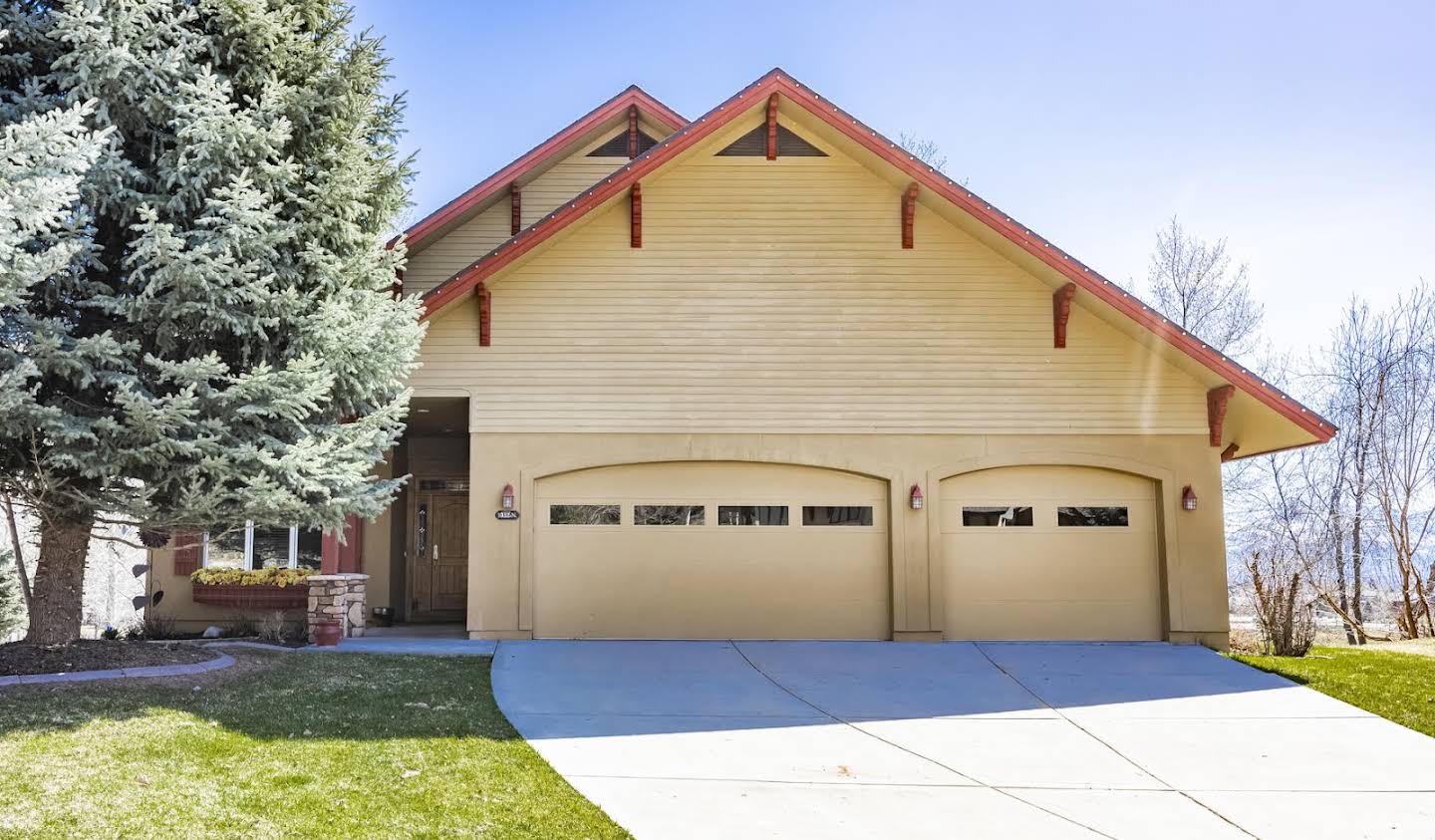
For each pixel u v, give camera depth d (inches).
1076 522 533.3
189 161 355.9
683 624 518.9
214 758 264.1
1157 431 530.0
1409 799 281.3
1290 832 252.4
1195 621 519.5
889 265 535.2
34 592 375.9
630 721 353.7
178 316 353.7
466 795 251.9
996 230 507.8
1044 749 329.1
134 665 362.0
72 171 297.7
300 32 403.2
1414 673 469.7
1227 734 351.9
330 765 267.4
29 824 205.5
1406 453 924.6
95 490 355.3
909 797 274.1
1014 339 533.0
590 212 521.7
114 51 326.3
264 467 357.4
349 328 386.9
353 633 525.7
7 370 313.3
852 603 524.4
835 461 524.4
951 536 529.3
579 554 519.8
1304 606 584.1
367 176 400.5
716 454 521.3
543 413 519.8
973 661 471.5
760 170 538.6
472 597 509.0
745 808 260.2
